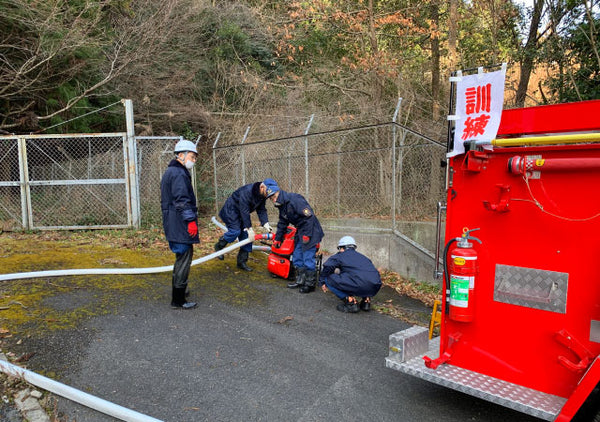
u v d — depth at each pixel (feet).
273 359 13.06
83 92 37.37
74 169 30.91
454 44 39.45
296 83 52.60
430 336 11.91
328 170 31.71
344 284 17.38
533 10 36.11
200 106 48.16
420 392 11.54
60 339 13.16
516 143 8.93
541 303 9.16
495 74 9.09
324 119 43.88
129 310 15.88
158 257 23.36
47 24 31.42
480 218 9.98
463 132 9.73
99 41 38.14
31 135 27.58
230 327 15.21
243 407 10.50
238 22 54.90
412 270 23.24
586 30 28.32
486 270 9.93
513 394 9.09
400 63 44.98
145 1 43.62
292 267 21.38
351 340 14.84
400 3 46.75
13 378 10.91
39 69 34.60
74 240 26.08
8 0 30.17
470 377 9.87
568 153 8.70
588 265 8.59
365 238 25.49
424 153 33.94
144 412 10.12
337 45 51.44
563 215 8.85
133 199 29.09
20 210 28.73
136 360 12.41
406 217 30.22
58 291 17.06
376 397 11.21
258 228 31.12
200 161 44.65
